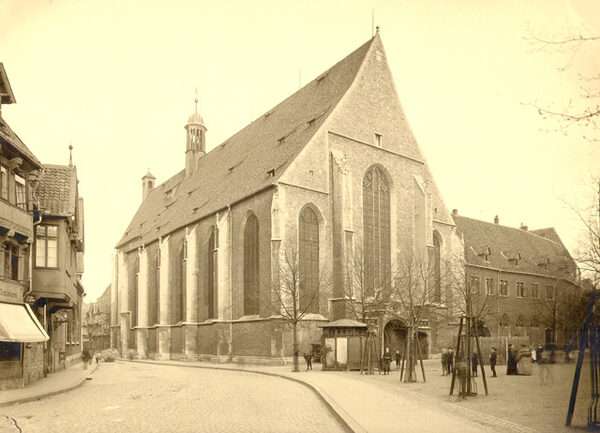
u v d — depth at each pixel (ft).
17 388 83.76
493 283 222.07
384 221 184.14
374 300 160.45
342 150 175.63
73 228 116.37
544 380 86.53
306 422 48.75
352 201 170.40
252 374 123.54
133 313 278.46
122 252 304.71
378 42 192.13
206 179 245.65
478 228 246.68
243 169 207.31
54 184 108.37
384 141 186.91
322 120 175.42
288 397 70.23
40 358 104.12
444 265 193.88
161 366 172.04
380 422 45.24
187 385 91.56
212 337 188.34
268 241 163.12
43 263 101.09
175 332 223.71
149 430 45.55
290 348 152.97
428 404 57.93
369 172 182.50
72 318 172.86
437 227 199.41
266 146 204.95
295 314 133.69
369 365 111.34
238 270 177.27
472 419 47.21
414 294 167.02
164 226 246.06
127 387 89.45
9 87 92.12
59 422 51.24
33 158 95.09
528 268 238.48
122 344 280.51
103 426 48.21
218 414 54.54
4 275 86.84
